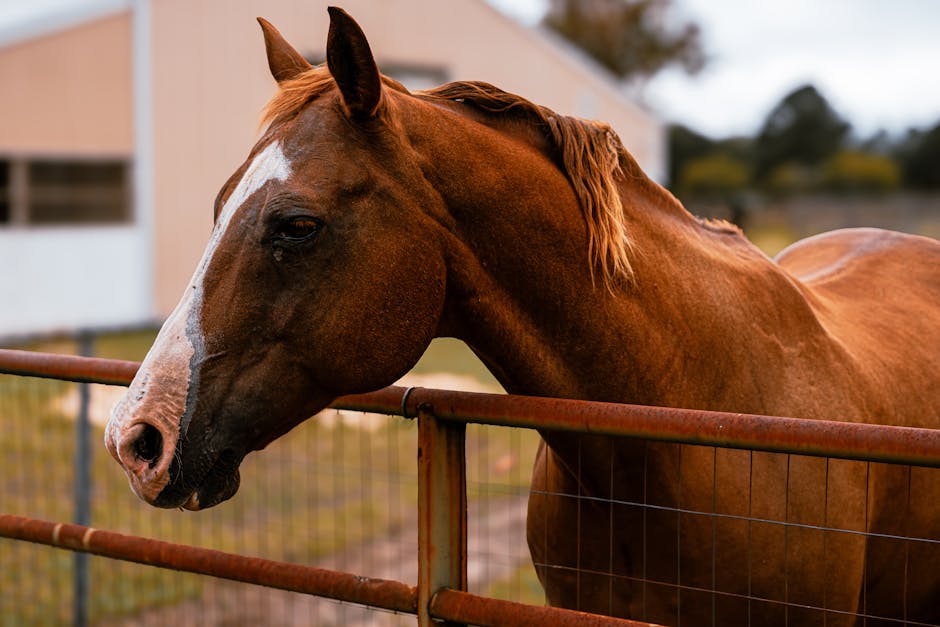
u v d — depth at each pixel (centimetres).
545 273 192
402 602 185
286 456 608
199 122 1328
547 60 1636
